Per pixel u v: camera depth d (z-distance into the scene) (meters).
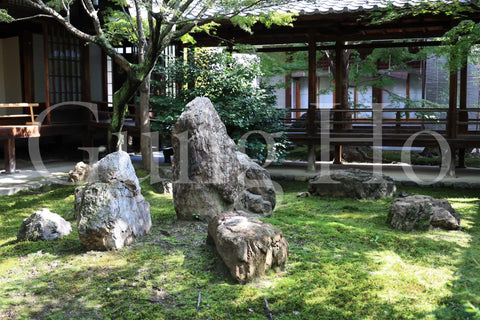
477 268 4.67
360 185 8.31
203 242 5.30
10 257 5.12
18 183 9.37
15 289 4.30
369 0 9.65
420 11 8.11
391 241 5.55
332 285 4.30
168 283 4.36
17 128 10.54
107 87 14.77
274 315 3.83
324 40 11.54
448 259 5.03
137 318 3.78
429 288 4.25
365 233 5.84
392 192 8.59
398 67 14.80
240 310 3.90
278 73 14.98
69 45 12.45
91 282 4.40
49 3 8.67
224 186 6.18
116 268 4.68
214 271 4.59
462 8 7.73
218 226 4.72
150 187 9.09
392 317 3.76
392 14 8.12
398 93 17.44
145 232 5.66
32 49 13.16
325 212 7.36
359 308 3.90
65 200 8.24
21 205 7.90
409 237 5.82
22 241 5.65
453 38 7.71
